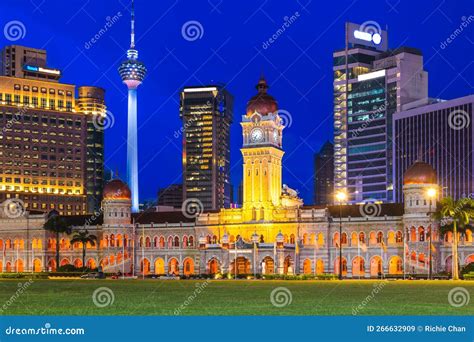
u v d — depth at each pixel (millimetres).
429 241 184125
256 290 107562
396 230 198000
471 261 188000
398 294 94438
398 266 196875
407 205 193375
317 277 171750
